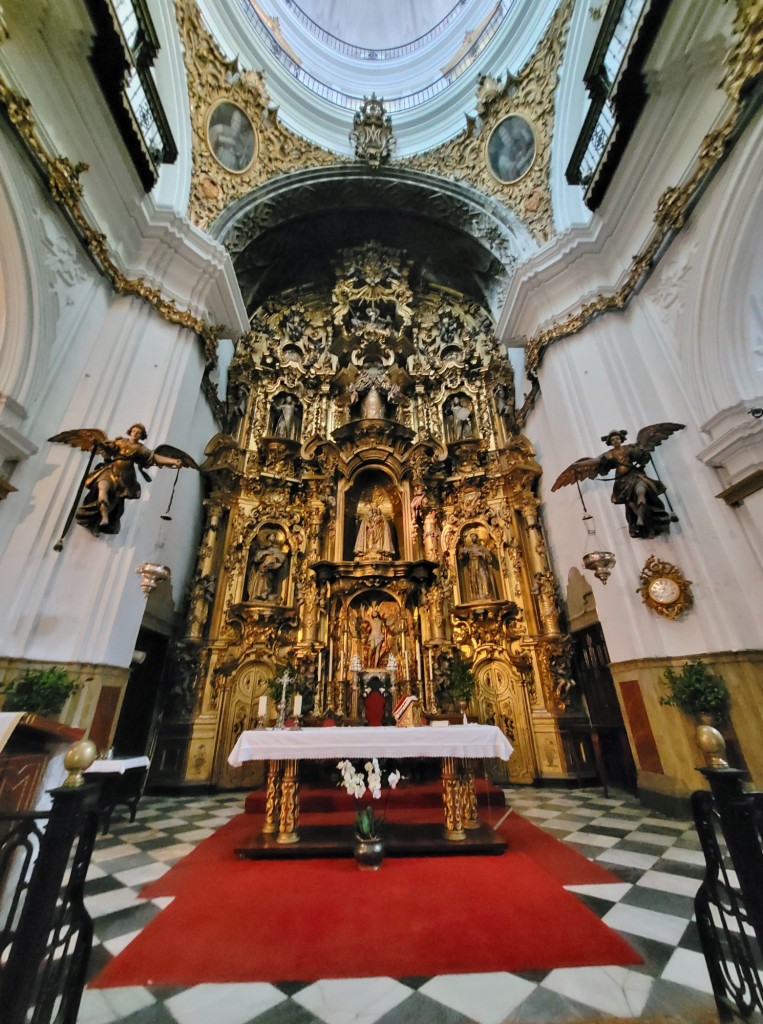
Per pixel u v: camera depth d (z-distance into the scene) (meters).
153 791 7.09
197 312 8.18
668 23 5.64
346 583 8.94
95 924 2.84
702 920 2.13
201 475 9.48
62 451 5.72
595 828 4.89
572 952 2.45
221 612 8.76
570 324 7.95
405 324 12.44
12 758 2.62
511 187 10.54
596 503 6.87
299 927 2.75
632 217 7.27
